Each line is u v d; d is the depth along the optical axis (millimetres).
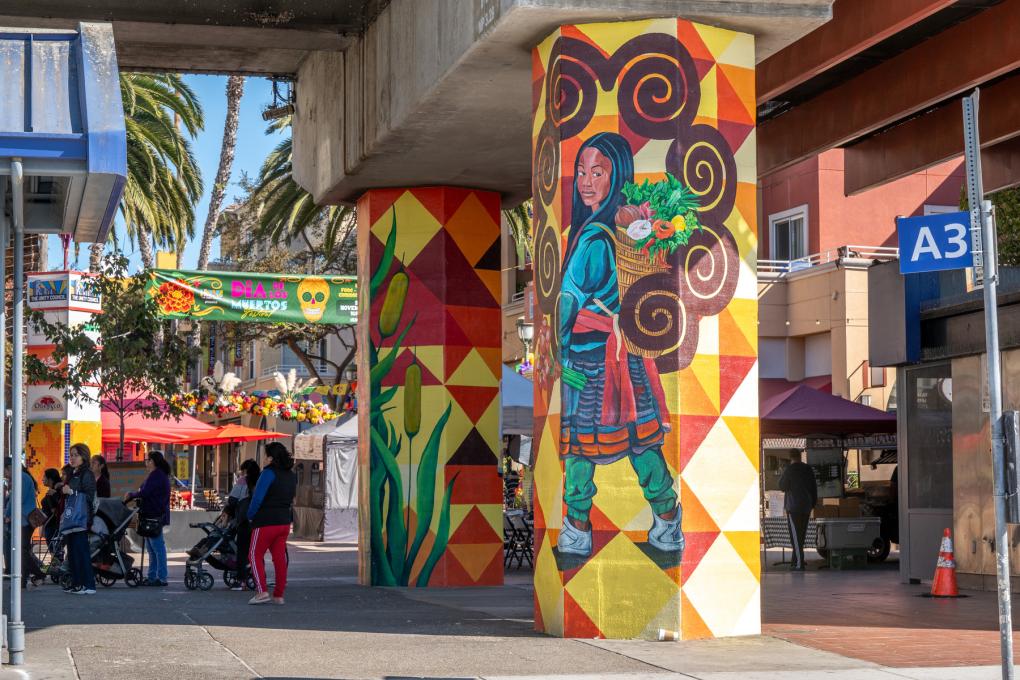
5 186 10008
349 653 10617
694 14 11805
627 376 11648
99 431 27719
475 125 14992
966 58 16156
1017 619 13250
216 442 34406
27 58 9344
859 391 34406
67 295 26734
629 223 11750
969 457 16922
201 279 25844
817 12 11930
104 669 9742
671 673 9609
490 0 12039
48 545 18328
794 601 15289
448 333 17562
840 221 37719
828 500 22234
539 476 12242
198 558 17125
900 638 11648
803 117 19656
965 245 8406
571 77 11891
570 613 11586
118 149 9047
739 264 12000
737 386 11906
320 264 44906
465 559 17406
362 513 17953
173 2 15688
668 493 11500
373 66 16000
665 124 11758
